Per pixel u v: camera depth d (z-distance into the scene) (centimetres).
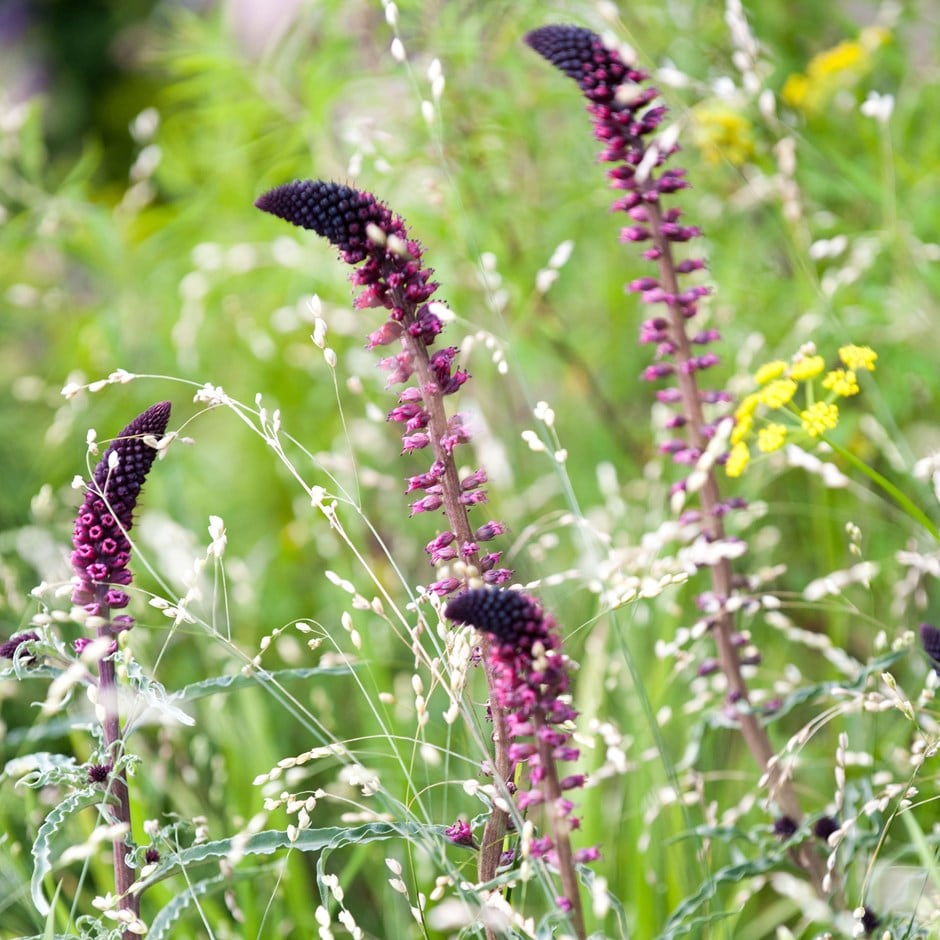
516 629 288
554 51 407
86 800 325
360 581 673
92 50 1445
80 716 375
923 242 686
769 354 682
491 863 341
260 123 771
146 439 334
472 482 353
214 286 746
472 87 668
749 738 421
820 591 431
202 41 752
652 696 511
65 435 706
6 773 330
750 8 728
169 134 901
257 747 536
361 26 696
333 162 719
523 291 673
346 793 549
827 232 687
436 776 510
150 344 802
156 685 329
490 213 682
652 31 689
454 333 695
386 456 725
